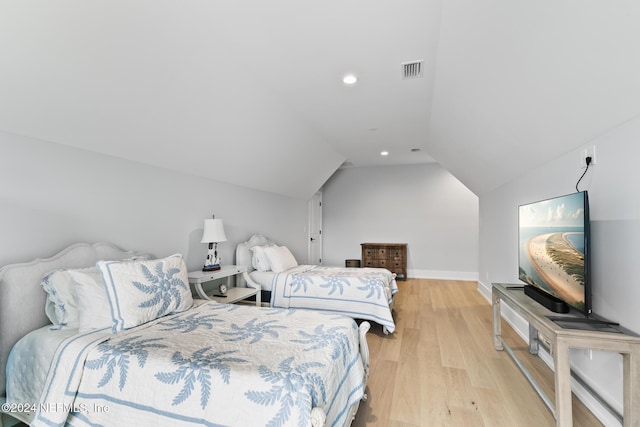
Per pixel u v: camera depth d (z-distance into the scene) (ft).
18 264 5.49
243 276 11.37
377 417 5.82
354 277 10.92
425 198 20.54
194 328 5.56
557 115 5.69
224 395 3.77
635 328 4.70
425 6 5.20
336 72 7.57
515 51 4.87
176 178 9.34
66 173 6.46
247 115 8.97
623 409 4.67
